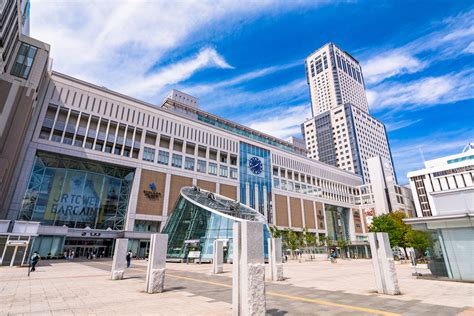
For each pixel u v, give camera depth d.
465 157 90.06
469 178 82.62
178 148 63.88
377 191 99.69
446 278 16.64
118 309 8.95
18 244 27.52
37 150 44.19
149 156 57.50
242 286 7.50
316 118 168.75
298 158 91.62
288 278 18.59
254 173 76.19
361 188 106.94
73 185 48.38
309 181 92.12
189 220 43.28
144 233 50.66
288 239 56.94
